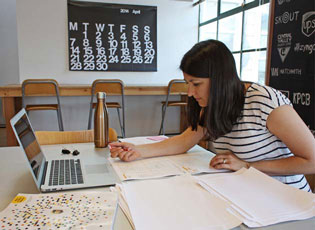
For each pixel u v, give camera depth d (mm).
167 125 4668
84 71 4359
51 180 902
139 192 807
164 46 4652
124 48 4465
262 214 680
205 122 1094
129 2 4402
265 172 1021
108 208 691
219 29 4223
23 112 1044
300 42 2299
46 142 1494
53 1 4098
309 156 969
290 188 827
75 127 4207
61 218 635
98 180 913
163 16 4582
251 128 1041
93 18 4273
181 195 791
